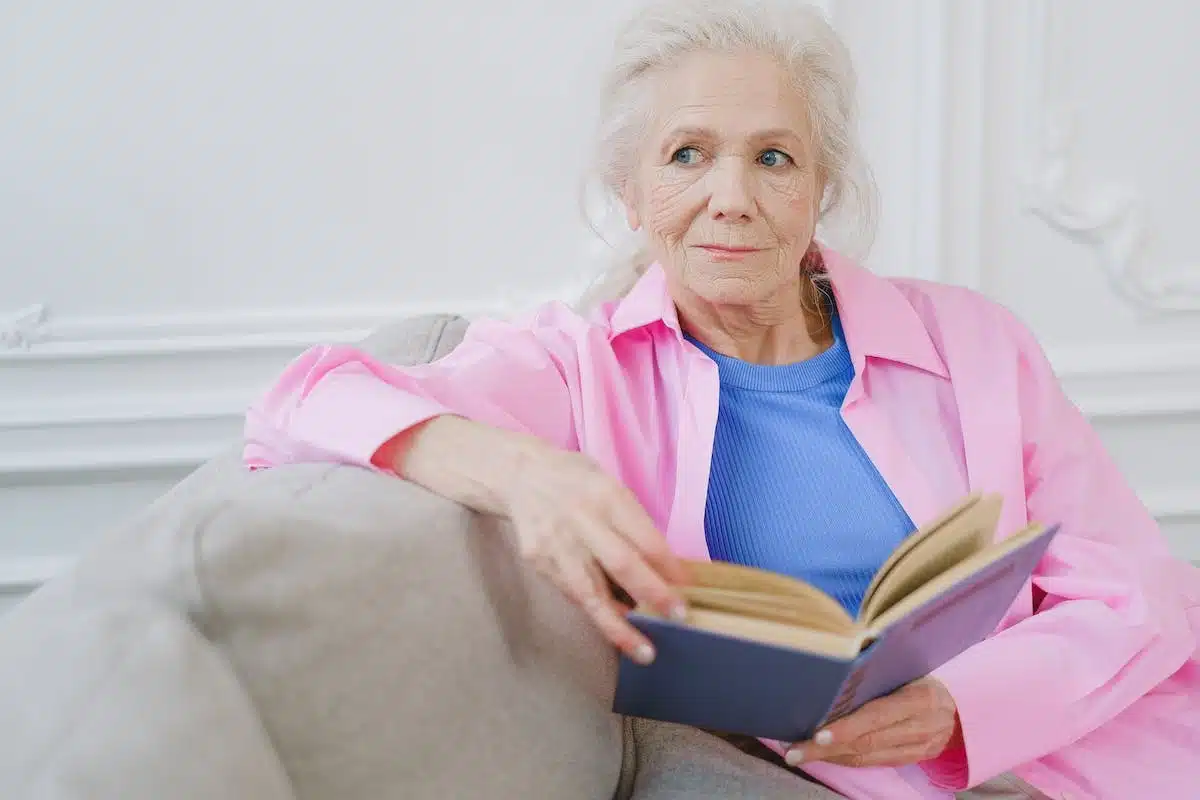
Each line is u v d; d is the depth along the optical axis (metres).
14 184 2.11
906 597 0.81
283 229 2.18
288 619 0.67
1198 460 2.41
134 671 0.59
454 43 2.16
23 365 2.16
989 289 2.33
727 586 0.82
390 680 0.72
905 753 0.97
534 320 1.28
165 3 2.09
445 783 0.74
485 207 2.21
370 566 0.72
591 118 2.19
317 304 2.21
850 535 1.17
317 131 2.15
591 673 0.91
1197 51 2.28
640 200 1.26
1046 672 1.05
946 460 1.21
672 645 0.77
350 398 0.96
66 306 2.16
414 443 0.91
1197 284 2.33
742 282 1.15
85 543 2.25
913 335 1.26
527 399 1.15
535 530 0.82
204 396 2.20
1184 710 1.14
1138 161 2.31
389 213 2.19
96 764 0.54
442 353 1.36
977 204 2.28
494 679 0.79
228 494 0.77
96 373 2.19
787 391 1.23
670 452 1.20
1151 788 1.09
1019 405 1.24
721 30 1.15
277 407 1.02
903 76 2.25
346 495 0.81
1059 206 2.29
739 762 0.97
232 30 2.11
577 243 2.22
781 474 1.19
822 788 0.96
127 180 2.13
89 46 2.09
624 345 1.25
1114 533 1.22
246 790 0.58
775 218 1.14
